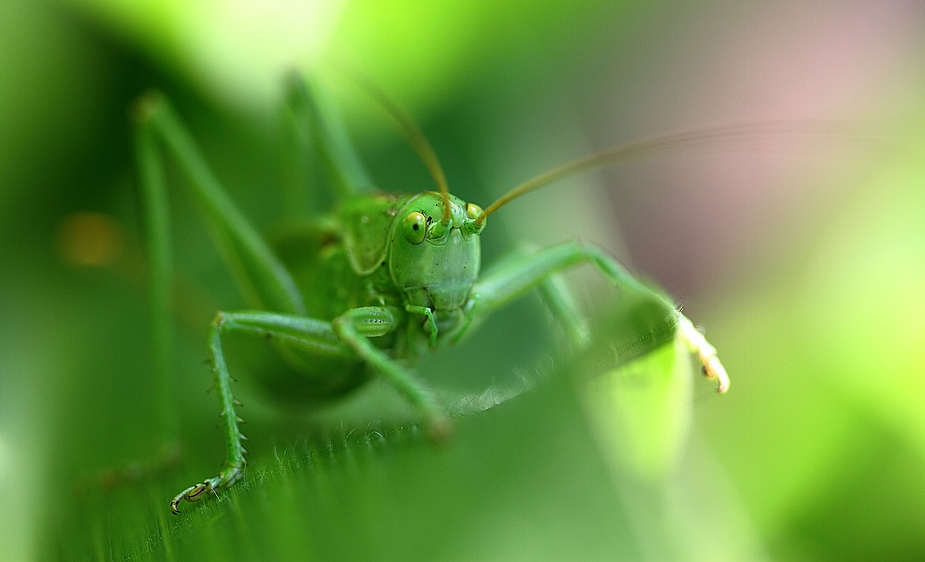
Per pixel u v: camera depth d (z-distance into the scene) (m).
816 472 0.14
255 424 0.16
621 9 0.16
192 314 0.16
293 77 0.16
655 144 0.15
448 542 0.09
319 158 0.16
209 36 0.16
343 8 0.16
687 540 0.12
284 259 0.16
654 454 0.13
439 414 0.12
